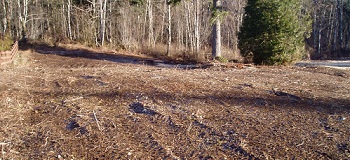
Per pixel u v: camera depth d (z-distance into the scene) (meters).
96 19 29.48
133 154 3.50
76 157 3.48
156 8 32.16
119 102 5.59
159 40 32.91
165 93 6.05
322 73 9.72
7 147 3.80
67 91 6.59
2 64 11.86
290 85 7.04
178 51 24.11
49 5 35.38
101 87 6.87
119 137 4.00
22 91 6.62
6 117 4.91
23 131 4.34
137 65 14.34
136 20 29.86
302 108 5.03
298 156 3.30
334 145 3.55
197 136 3.95
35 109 5.38
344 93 6.20
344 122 4.32
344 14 39.97
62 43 26.55
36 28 34.19
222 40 32.31
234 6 27.84
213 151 3.52
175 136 3.97
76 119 4.71
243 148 3.53
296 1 12.58
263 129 4.09
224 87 6.61
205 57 20.25
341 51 33.59
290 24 12.12
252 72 9.45
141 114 4.89
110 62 16.27
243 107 5.09
